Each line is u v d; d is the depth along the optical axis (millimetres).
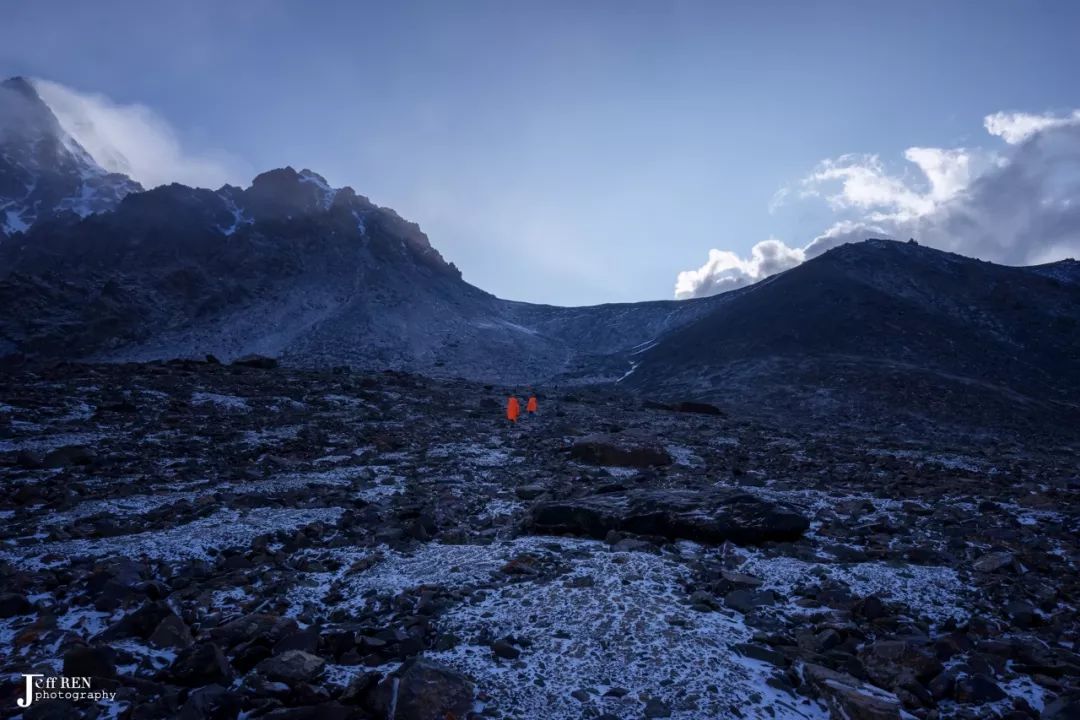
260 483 15633
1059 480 20703
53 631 6918
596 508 11398
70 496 13625
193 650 6207
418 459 20203
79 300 173750
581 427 29250
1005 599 8688
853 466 21859
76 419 22516
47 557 9281
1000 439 70188
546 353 199875
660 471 19453
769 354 124812
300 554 10086
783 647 6836
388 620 7406
